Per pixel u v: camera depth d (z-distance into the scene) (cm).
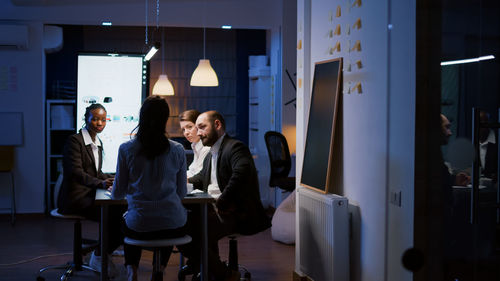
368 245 371
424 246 307
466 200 280
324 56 450
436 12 302
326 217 402
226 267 418
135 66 618
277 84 850
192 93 1022
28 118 812
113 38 988
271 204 878
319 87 451
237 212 407
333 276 392
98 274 495
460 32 289
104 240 387
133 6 798
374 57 359
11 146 800
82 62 609
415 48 306
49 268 512
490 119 274
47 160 848
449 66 296
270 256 589
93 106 489
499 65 271
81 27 976
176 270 527
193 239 403
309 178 454
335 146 425
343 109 411
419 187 308
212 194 435
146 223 349
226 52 1031
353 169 395
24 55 807
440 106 302
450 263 297
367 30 369
